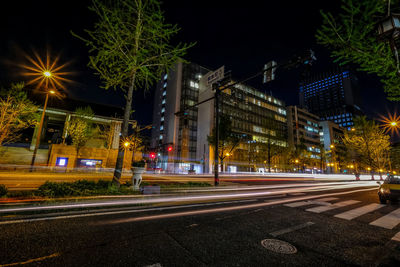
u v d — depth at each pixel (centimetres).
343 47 472
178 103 5544
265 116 6072
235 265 267
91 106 3462
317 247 342
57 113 3069
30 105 1806
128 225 426
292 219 527
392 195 760
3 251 275
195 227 431
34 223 407
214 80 1213
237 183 1617
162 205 660
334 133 8250
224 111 5134
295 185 1689
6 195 565
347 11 414
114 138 3272
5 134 1730
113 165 2997
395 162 4528
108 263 256
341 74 15350
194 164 5191
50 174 1808
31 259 257
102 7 766
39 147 2811
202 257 288
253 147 4850
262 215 561
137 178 891
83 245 312
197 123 5503
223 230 418
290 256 303
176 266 257
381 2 372
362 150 3002
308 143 7294
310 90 17312
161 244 331
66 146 2694
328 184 1953
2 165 2308
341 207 712
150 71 961
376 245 356
